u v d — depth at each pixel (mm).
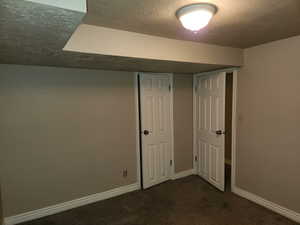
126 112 3074
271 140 2533
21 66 2326
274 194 2531
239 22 1760
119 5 1386
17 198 2377
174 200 2875
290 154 2344
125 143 3094
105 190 2959
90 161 2820
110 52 1853
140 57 2012
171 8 1446
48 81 2484
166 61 2246
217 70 3119
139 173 3244
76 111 2686
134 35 1968
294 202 2328
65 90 2596
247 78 2785
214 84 3184
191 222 2367
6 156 2301
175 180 3562
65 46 1662
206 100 3395
